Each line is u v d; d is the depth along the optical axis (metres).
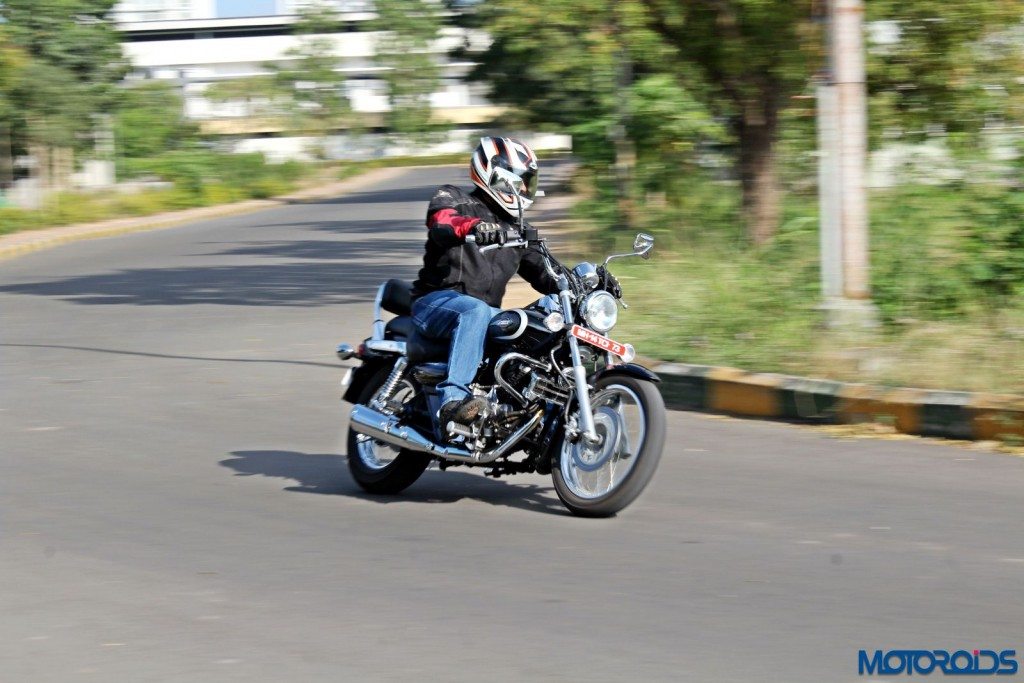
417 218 40.88
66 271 24.55
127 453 8.41
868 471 7.57
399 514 6.78
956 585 5.35
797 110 16.36
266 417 9.70
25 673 4.46
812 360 9.62
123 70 55.03
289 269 23.33
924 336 10.06
